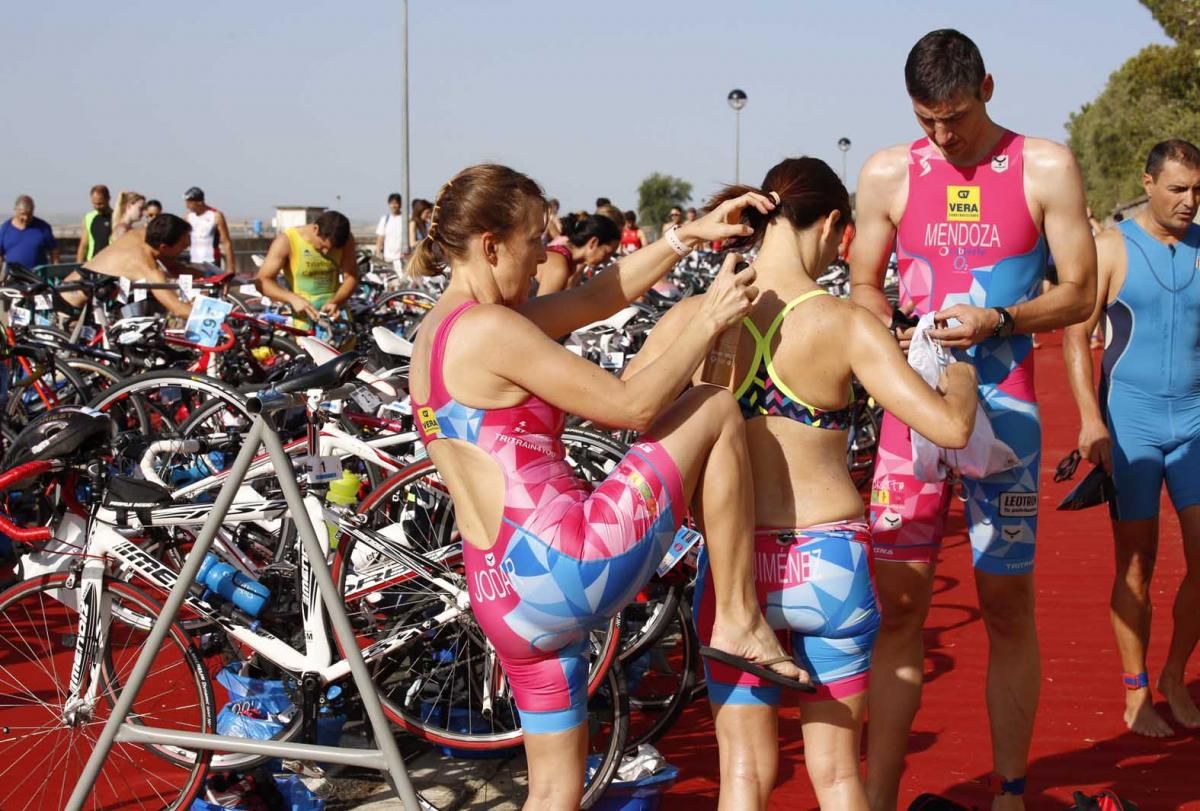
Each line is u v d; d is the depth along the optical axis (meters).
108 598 3.51
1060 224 3.30
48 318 8.41
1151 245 4.08
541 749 2.58
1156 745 4.02
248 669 3.98
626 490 2.44
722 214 2.72
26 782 3.72
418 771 3.79
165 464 4.46
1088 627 5.22
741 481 2.49
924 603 3.24
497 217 2.55
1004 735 3.35
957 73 3.12
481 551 2.51
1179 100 36.31
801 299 2.59
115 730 2.92
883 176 3.51
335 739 3.82
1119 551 4.17
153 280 8.09
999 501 3.30
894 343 2.54
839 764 2.64
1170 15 34.41
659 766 3.52
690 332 2.46
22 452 3.94
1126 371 4.12
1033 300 3.23
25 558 3.53
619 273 2.92
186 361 7.22
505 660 2.57
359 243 26.22
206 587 3.61
